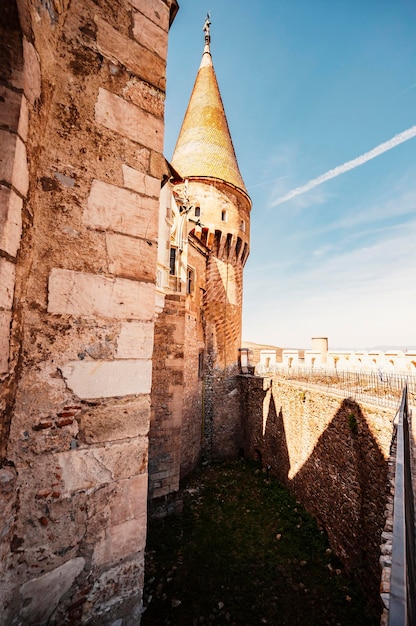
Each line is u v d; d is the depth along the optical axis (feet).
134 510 7.42
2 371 5.38
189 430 46.47
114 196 7.68
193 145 61.46
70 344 6.75
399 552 4.99
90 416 6.91
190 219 53.88
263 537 30.12
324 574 25.53
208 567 25.52
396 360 41.14
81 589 6.52
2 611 5.52
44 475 6.20
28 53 5.60
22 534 5.88
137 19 8.48
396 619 3.83
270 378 51.44
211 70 70.03
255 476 46.57
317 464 34.19
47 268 6.56
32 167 6.18
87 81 7.37
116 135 7.82
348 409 29.32
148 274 8.18
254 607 21.83
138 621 7.23
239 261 63.72
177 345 34.60
